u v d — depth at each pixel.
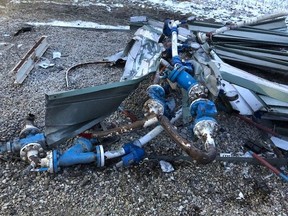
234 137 2.69
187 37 3.07
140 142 2.38
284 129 2.76
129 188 2.26
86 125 2.36
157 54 2.79
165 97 2.62
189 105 2.40
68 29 4.27
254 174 2.43
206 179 2.37
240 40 3.57
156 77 2.62
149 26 3.26
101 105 2.32
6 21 4.40
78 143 2.32
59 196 2.19
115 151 2.32
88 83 3.18
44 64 3.44
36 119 2.72
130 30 3.99
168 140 2.61
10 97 2.99
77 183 2.26
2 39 3.95
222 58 3.32
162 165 2.42
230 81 2.80
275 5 5.36
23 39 3.96
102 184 2.27
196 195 2.26
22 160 2.35
